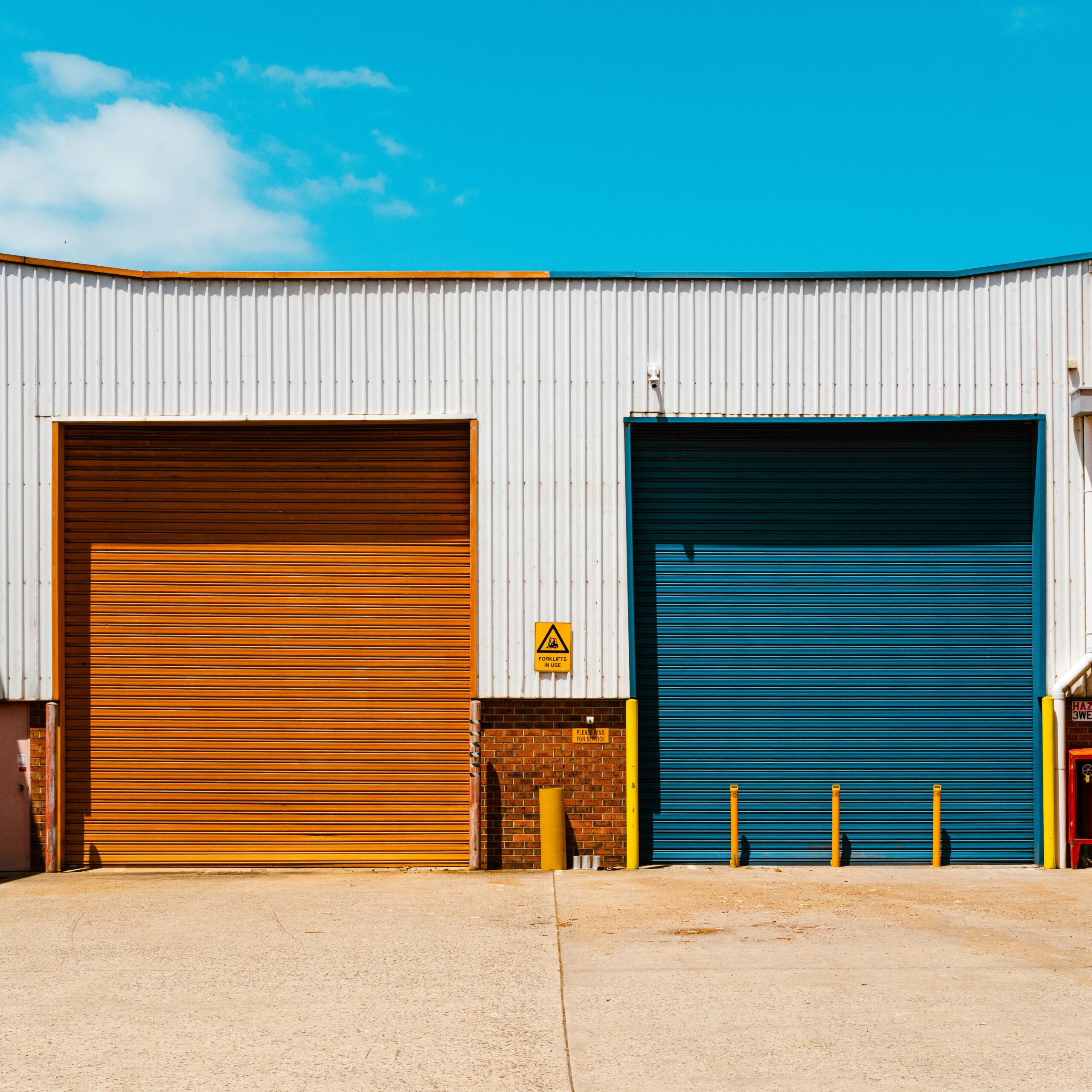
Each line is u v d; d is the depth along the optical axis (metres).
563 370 12.56
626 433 12.49
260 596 12.79
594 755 12.31
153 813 12.66
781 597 12.64
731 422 12.50
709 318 12.59
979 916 9.49
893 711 12.57
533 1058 5.96
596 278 12.61
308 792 12.65
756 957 8.06
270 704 12.72
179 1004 6.97
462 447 12.77
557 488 12.49
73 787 12.69
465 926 9.23
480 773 12.29
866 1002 6.93
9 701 12.52
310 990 7.28
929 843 12.45
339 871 12.38
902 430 12.70
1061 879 11.41
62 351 12.68
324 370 12.62
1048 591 12.45
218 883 11.59
